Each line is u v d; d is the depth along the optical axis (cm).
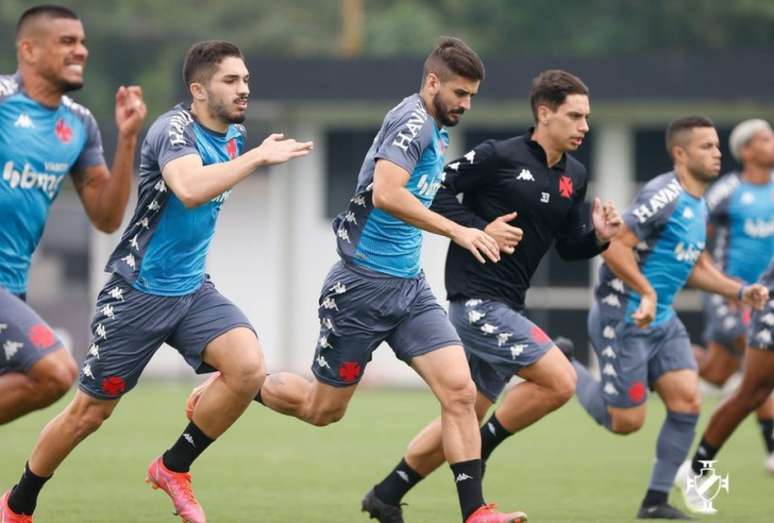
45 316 8456
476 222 3141
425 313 2966
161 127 2817
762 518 3453
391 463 4609
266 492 3909
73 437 2908
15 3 15775
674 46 14712
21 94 2812
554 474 4391
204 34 16600
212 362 2909
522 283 3228
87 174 2997
